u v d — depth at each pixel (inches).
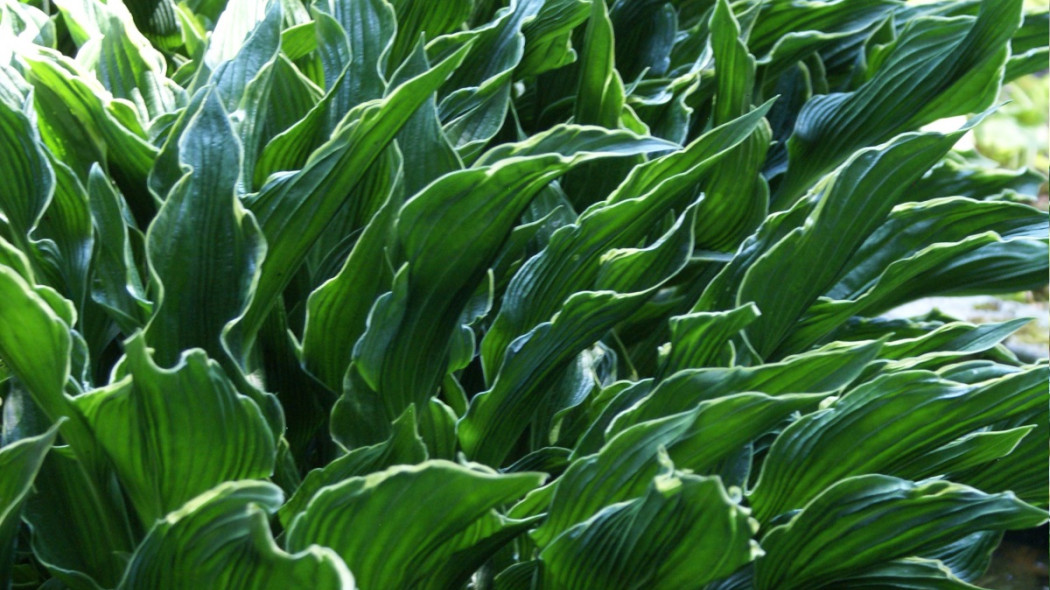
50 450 43.3
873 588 46.0
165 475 39.5
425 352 44.3
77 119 45.4
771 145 63.3
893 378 44.0
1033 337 107.1
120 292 43.7
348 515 38.3
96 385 47.2
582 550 41.7
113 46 51.3
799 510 45.7
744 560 39.9
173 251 41.0
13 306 37.6
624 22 62.1
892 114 55.9
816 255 49.1
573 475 42.5
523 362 44.8
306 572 35.9
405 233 42.0
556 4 54.7
